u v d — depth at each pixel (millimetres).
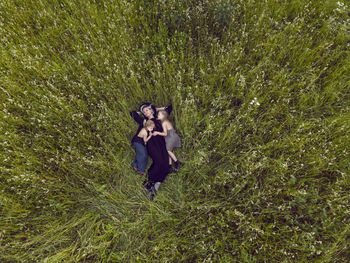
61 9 4988
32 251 3088
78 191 3525
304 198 3131
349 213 2938
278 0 4582
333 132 3443
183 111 3844
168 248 3066
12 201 3295
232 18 4375
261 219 3154
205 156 3420
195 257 3045
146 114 3939
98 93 4070
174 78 4203
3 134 3732
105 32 4672
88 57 4344
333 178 3309
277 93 3861
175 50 4426
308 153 3334
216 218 3164
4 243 3172
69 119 3885
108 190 3662
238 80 4016
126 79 4168
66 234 3295
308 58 4008
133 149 3980
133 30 4688
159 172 3697
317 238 2965
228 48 4270
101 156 3650
